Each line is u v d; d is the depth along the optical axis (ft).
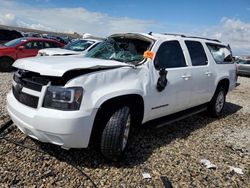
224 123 22.30
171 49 17.07
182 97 17.63
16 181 11.22
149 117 15.42
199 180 12.73
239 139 18.83
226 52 24.06
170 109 17.01
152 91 14.83
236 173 13.76
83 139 11.87
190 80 18.01
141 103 14.40
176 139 17.40
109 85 12.69
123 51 15.98
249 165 14.83
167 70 16.07
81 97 11.64
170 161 14.23
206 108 22.21
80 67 12.02
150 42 16.01
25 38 45.60
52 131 11.45
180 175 12.96
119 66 13.43
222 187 12.38
